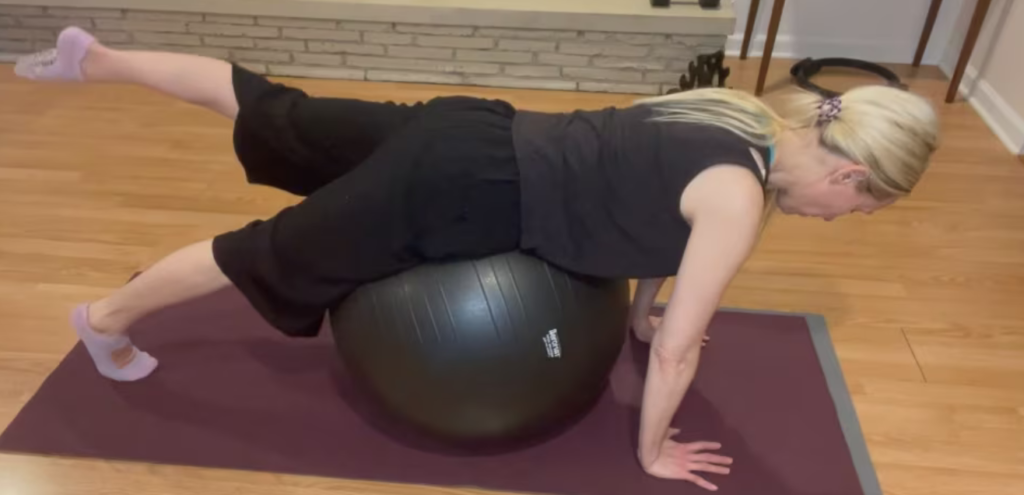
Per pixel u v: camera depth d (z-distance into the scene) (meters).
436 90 3.03
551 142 1.35
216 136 2.70
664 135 1.31
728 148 1.27
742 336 1.94
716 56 2.79
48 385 1.74
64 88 2.94
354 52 3.04
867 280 2.15
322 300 1.46
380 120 1.48
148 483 1.55
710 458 1.60
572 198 1.33
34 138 2.63
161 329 1.89
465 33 2.95
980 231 2.35
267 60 3.09
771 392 1.78
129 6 2.98
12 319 1.92
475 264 1.41
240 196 2.40
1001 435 1.72
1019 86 2.76
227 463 1.59
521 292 1.39
